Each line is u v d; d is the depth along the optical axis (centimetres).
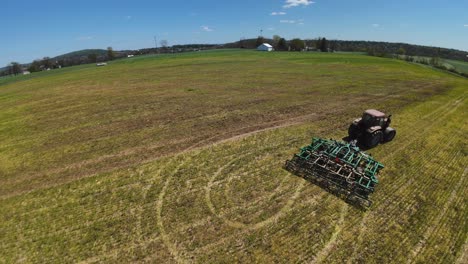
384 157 1600
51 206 1258
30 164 1655
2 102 3300
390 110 2453
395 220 1109
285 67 5403
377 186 1328
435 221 1105
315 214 1145
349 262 928
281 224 1095
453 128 2055
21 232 1107
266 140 1847
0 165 1664
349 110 2459
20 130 2234
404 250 972
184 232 1069
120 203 1253
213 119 2288
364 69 5044
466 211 1160
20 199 1320
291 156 1617
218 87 3544
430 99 2828
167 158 1645
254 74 4556
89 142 1927
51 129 2217
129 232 1079
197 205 1216
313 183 1348
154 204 1235
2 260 978
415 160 1570
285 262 931
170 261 950
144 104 2816
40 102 3152
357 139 1783
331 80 3903
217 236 1045
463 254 959
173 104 2770
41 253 1002
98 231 1091
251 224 1099
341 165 1355
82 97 3288
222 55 8906
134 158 1664
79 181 1445
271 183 1356
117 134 2048
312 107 2556
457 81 3994
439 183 1356
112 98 3150
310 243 1005
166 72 5128
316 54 9019
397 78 4072
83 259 970
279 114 2377
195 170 1503
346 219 1116
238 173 1456
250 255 961
